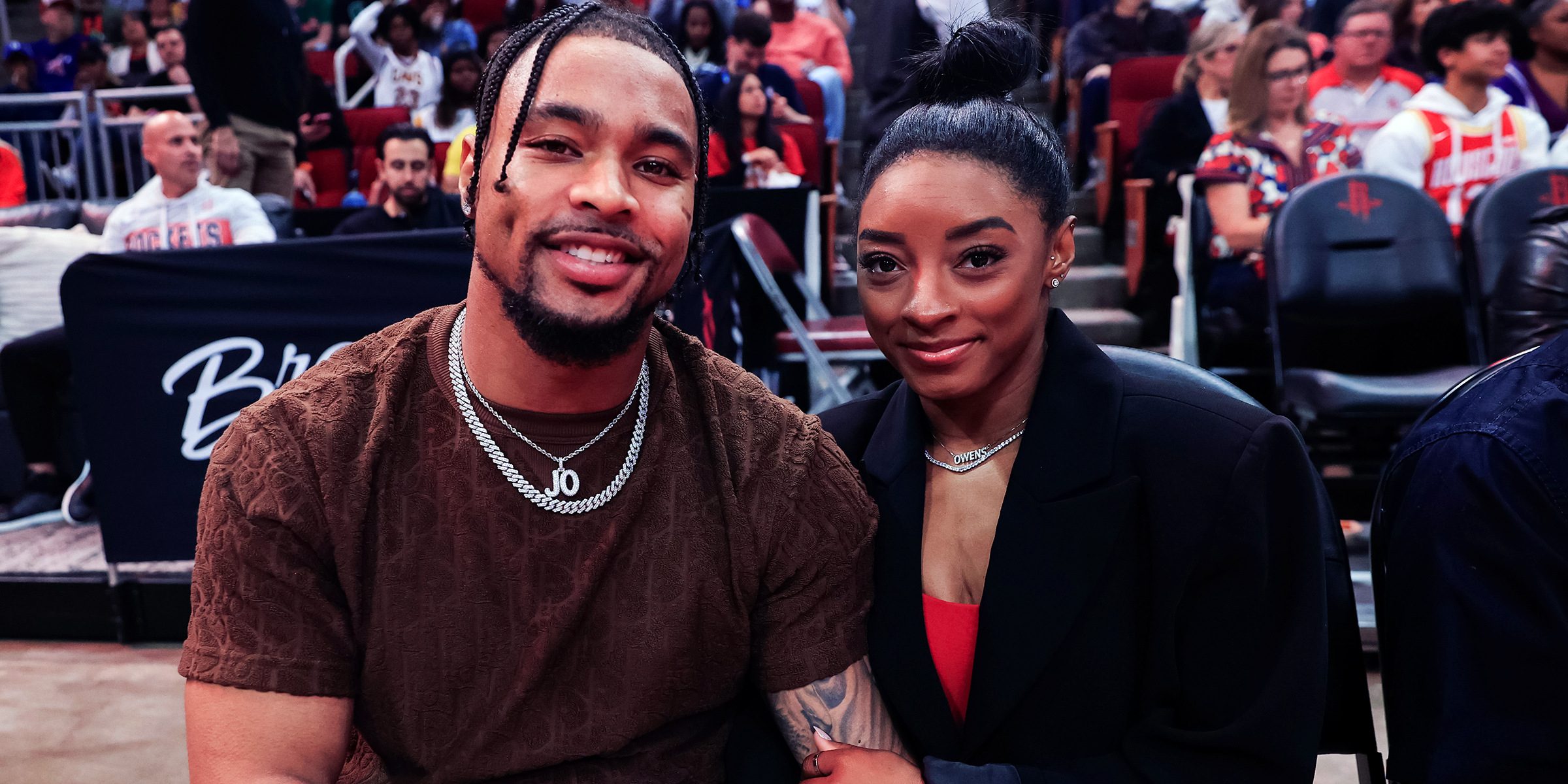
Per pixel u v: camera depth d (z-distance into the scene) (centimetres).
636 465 94
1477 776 88
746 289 294
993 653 95
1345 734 101
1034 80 99
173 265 237
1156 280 406
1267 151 325
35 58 841
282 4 441
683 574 94
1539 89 359
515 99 84
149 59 796
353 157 517
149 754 213
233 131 429
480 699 90
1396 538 97
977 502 101
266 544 84
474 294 89
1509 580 89
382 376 91
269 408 89
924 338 93
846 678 99
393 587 88
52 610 271
